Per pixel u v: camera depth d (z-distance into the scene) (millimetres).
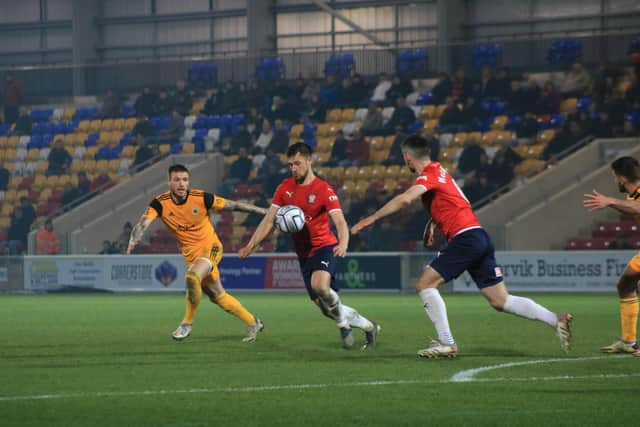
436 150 51406
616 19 58938
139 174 57750
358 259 44375
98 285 47875
